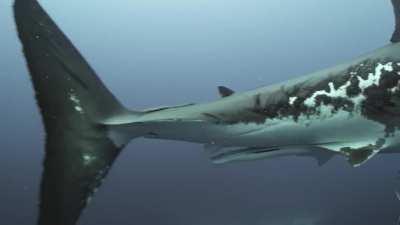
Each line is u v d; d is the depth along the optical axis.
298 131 1.47
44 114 1.39
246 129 1.48
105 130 1.44
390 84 1.41
